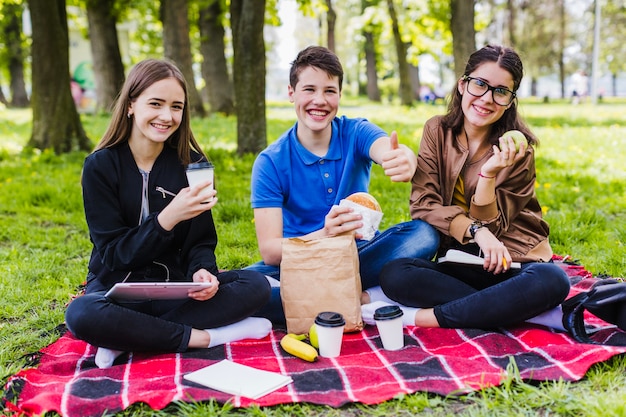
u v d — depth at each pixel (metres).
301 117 3.27
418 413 2.17
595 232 4.82
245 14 8.56
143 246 2.75
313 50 3.21
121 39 22.33
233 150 9.64
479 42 37.47
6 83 36.66
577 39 45.88
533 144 3.23
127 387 2.39
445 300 3.00
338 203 3.39
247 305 2.91
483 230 3.02
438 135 3.31
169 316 2.88
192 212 2.71
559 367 2.41
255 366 2.60
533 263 2.91
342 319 2.74
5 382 2.51
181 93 2.95
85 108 21.94
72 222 5.77
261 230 3.29
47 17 9.48
